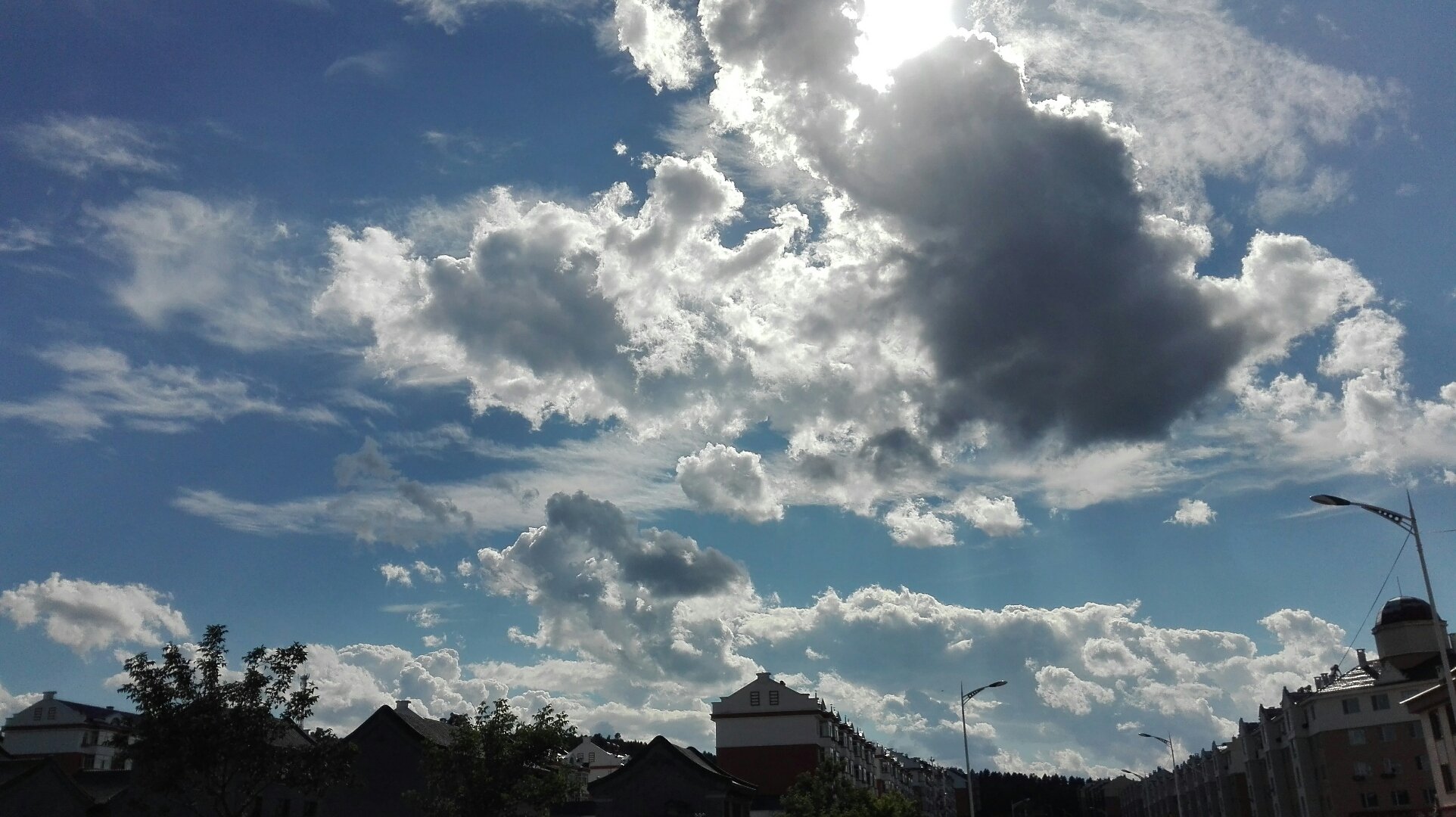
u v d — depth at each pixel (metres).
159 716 39.72
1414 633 93.94
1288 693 101.75
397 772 57.69
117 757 41.53
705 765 69.12
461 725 50.09
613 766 109.12
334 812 56.94
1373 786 89.69
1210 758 135.25
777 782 95.44
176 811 54.53
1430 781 87.00
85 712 100.88
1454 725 31.81
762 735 97.31
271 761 41.50
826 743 99.75
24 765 58.19
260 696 41.72
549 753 49.47
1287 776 103.44
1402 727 89.12
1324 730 93.81
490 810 47.19
